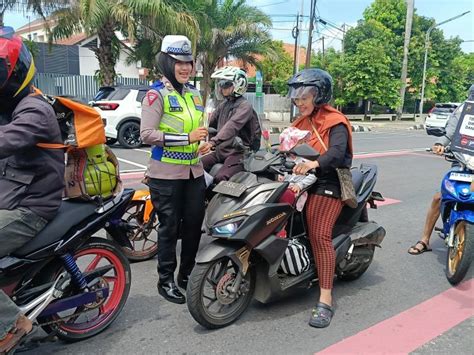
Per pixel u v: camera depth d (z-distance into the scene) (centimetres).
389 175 960
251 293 344
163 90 337
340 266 392
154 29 1579
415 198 758
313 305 369
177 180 346
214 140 408
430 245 526
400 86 3055
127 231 419
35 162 257
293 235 361
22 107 246
